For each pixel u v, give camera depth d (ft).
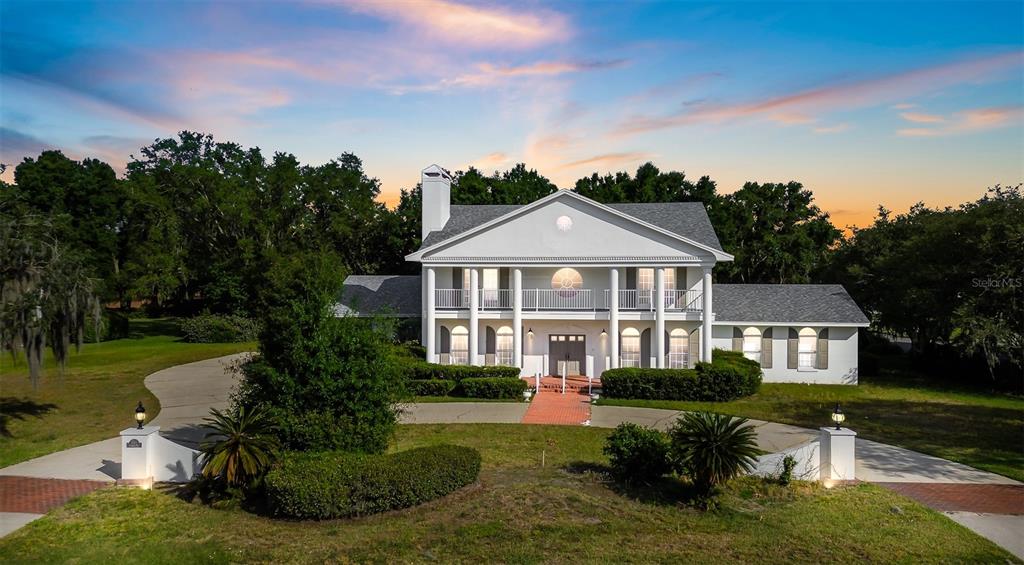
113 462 57.06
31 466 55.83
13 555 37.09
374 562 35.94
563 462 56.59
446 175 114.62
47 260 62.80
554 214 100.12
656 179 191.31
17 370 111.75
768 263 180.65
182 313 234.99
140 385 98.07
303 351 48.19
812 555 37.68
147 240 199.41
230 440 44.83
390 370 50.83
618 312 100.32
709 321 96.68
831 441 51.37
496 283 107.55
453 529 40.32
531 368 106.22
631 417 77.46
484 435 67.36
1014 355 93.71
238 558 36.55
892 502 46.98
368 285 132.46
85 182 221.66
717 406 84.43
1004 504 47.65
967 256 99.66
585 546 38.04
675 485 48.65
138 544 38.58
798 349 105.40
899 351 151.23
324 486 41.42
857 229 147.43
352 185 198.49
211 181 177.47
